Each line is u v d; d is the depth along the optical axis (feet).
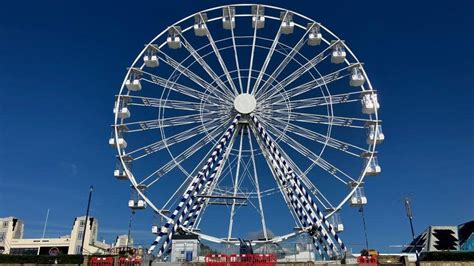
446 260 157.28
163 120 178.81
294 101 182.70
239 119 181.06
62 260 165.48
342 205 169.99
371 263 150.10
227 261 149.59
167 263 149.48
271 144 174.81
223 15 191.62
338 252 161.79
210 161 171.94
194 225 172.14
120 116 179.42
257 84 185.06
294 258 159.94
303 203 167.12
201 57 185.88
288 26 189.98
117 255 165.27
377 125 178.60
